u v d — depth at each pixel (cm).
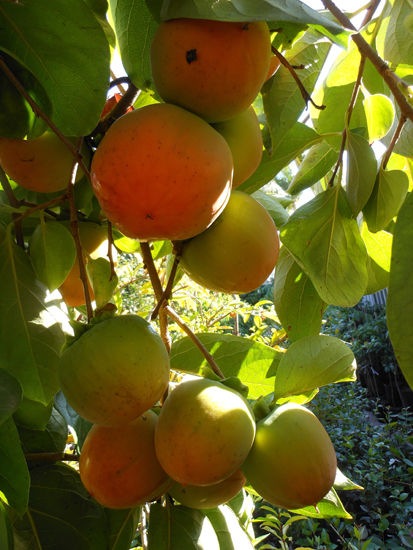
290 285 47
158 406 34
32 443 37
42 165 35
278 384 36
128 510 37
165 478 31
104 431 31
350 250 41
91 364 26
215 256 31
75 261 40
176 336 92
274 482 29
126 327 27
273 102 36
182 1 24
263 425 31
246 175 32
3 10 28
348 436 168
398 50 38
